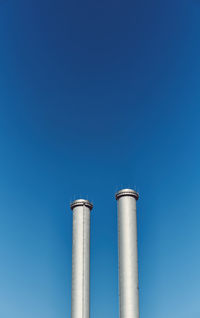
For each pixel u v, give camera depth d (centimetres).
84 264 6106
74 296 5931
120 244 5984
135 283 5712
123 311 5547
